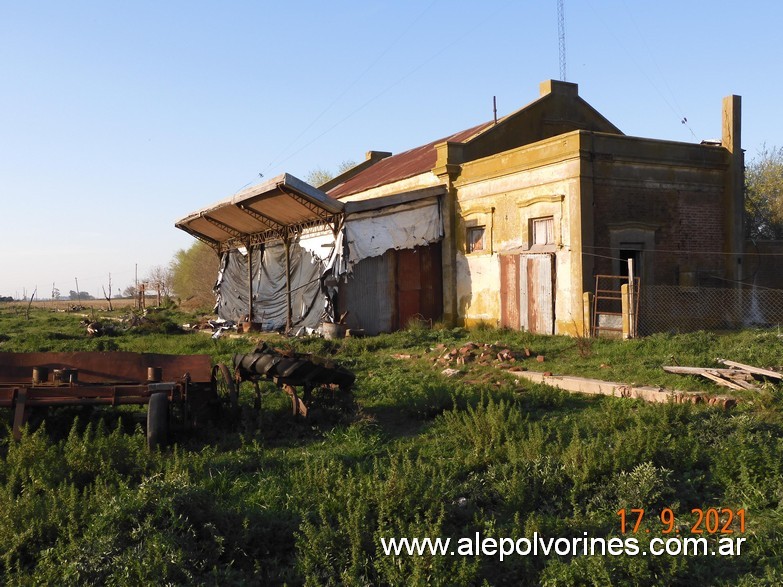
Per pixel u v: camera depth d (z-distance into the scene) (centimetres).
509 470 726
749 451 698
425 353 1608
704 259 1889
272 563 551
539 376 1266
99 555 505
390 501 592
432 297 2194
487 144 2205
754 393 976
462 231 2116
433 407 1025
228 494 687
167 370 970
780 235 3222
